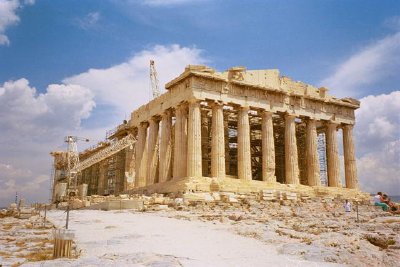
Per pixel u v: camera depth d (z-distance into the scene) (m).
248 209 32.78
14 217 30.20
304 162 63.09
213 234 17.69
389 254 13.16
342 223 20.91
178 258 12.00
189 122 45.28
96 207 36.59
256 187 44.78
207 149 55.50
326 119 56.09
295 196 42.22
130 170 63.91
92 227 20.66
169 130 51.19
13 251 13.52
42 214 31.25
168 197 39.88
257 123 60.94
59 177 79.88
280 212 30.55
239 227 19.41
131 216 27.03
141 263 11.12
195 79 46.06
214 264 11.41
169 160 50.19
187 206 33.66
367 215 25.95
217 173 45.16
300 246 13.95
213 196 38.69
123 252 13.27
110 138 72.00
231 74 48.84
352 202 45.88
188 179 41.81
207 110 55.47
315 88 56.38
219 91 47.38
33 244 15.16
